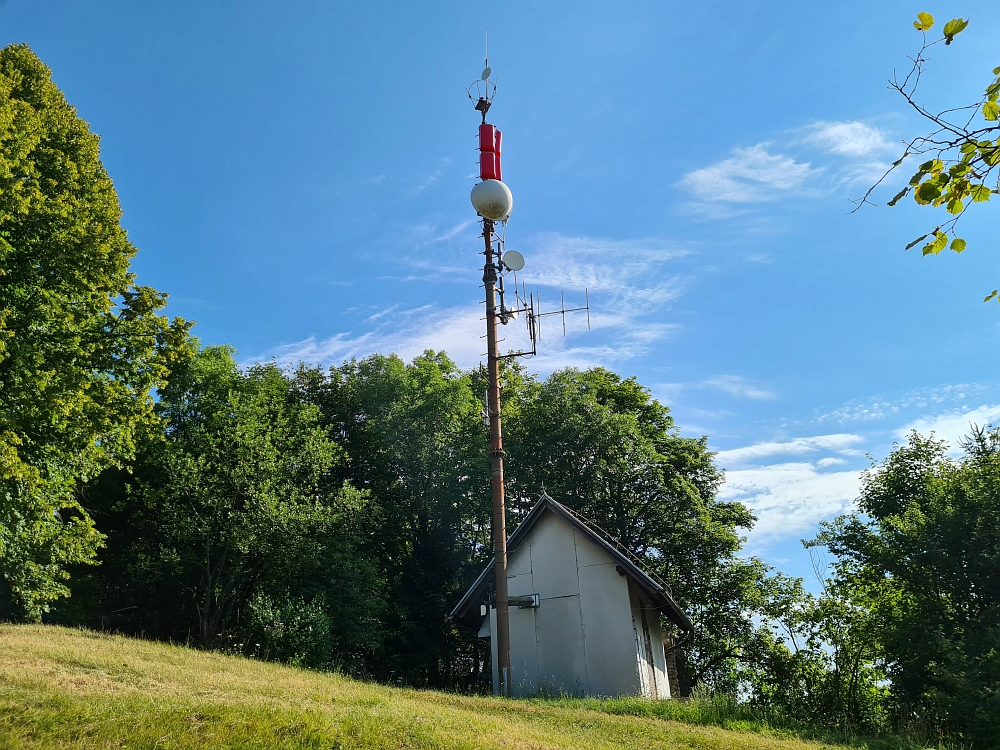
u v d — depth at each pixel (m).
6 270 17.70
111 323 19.48
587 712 14.07
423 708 11.76
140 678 11.83
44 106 21.59
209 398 27.89
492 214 18.30
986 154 4.70
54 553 18.84
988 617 16.92
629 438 32.56
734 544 31.09
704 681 30.11
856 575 22.28
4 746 7.58
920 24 4.65
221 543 26.09
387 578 32.53
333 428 35.06
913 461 24.98
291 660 22.36
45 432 18.17
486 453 32.72
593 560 21.64
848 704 19.36
